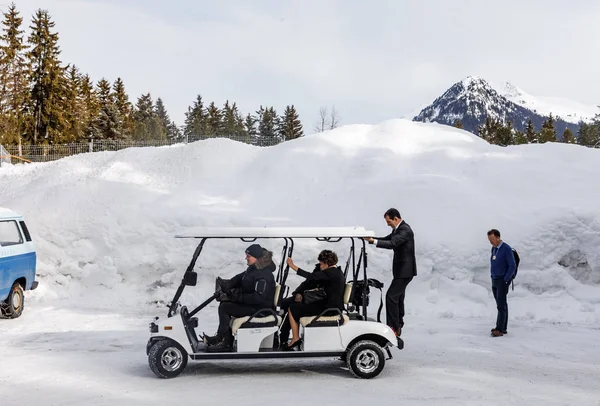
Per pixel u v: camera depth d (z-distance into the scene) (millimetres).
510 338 9188
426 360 7902
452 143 16031
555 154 15000
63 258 12945
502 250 9336
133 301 12156
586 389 6582
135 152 17172
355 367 7008
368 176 14547
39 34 55562
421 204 13016
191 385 6691
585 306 10945
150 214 13344
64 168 17094
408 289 11766
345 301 7211
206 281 12445
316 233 7277
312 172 14977
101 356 8148
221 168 16109
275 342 7148
